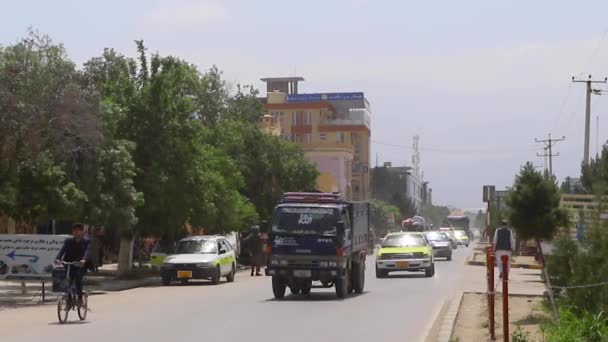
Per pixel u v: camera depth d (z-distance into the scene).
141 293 32.41
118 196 37.66
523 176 40.06
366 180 128.75
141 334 18.98
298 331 19.64
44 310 26.00
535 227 39.19
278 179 68.31
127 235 42.72
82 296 22.36
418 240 43.75
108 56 43.16
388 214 129.38
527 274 43.44
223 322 21.44
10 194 32.78
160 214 42.75
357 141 128.00
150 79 42.88
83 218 36.22
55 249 29.56
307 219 28.97
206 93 70.19
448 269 51.16
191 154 43.59
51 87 31.62
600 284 17.42
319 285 35.16
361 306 26.11
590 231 18.41
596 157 46.00
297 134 123.69
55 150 32.91
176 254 38.94
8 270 29.67
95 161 36.22
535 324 20.56
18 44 31.80
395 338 18.55
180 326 20.55
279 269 28.83
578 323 16.27
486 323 20.94
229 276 40.91
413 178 189.38
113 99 41.78
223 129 65.75
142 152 42.22
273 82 137.12
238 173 54.78
